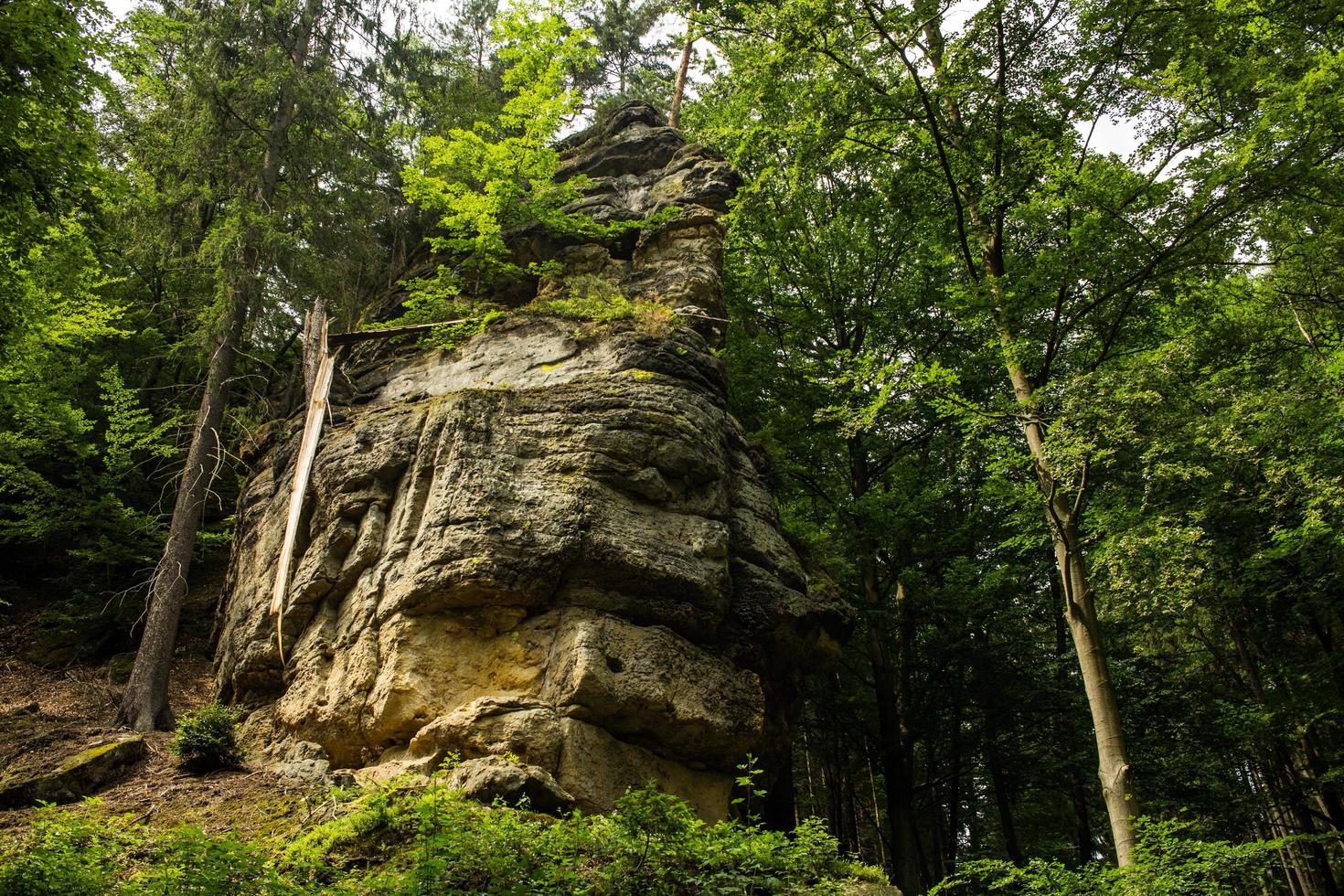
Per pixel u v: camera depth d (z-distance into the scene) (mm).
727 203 17219
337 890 6824
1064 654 19016
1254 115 11469
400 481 12664
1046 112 13203
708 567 11781
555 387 13008
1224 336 14875
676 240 16641
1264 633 18031
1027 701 17859
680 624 11477
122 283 20359
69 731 12406
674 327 14328
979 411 11812
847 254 19719
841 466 20484
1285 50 12023
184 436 20219
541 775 9328
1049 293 12320
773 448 16219
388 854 7980
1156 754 17812
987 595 17453
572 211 17750
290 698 12109
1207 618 19797
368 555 12172
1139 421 10656
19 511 16688
